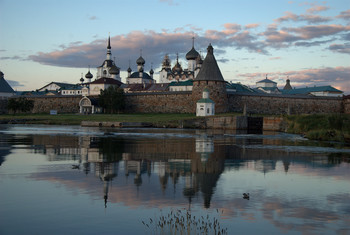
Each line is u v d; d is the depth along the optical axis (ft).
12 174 76.23
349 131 182.19
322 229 45.65
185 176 76.54
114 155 108.17
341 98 393.50
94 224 46.47
